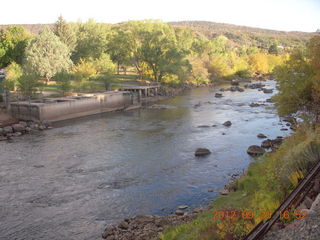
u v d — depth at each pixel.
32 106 54.00
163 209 20.78
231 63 158.88
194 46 172.88
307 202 9.88
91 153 35.56
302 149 14.50
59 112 57.72
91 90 79.50
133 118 59.47
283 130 44.81
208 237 11.72
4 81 60.53
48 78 83.38
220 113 61.16
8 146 39.03
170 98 88.38
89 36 120.50
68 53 92.38
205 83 128.12
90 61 103.56
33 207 21.53
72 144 39.91
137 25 107.44
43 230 18.31
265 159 22.73
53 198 23.05
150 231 16.58
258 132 43.94
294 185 12.91
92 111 65.25
